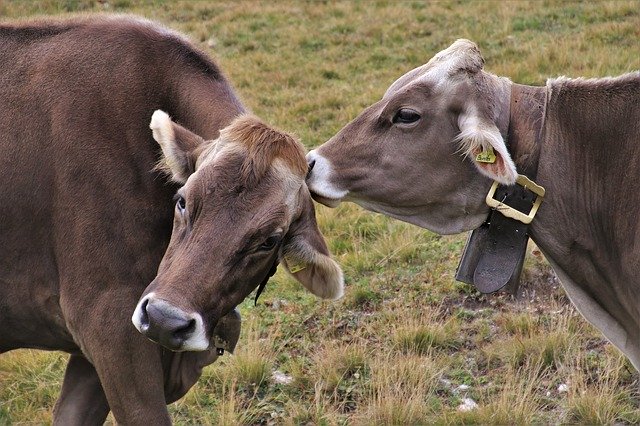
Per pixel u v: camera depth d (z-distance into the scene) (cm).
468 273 880
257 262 717
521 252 855
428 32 2681
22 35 874
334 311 1324
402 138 851
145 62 852
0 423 1108
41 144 824
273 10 3042
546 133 858
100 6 3144
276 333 1267
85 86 836
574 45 2334
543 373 1144
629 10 2583
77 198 807
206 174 711
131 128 826
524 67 2219
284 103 2231
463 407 1095
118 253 803
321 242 762
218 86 863
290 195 720
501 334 1239
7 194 825
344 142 866
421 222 880
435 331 1229
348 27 2794
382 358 1195
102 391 917
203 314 690
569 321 1211
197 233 701
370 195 863
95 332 804
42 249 830
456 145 845
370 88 2261
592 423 1047
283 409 1125
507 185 820
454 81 841
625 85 863
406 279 1392
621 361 1127
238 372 1173
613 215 855
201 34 2867
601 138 857
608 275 873
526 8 2738
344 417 1094
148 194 815
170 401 884
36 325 865
